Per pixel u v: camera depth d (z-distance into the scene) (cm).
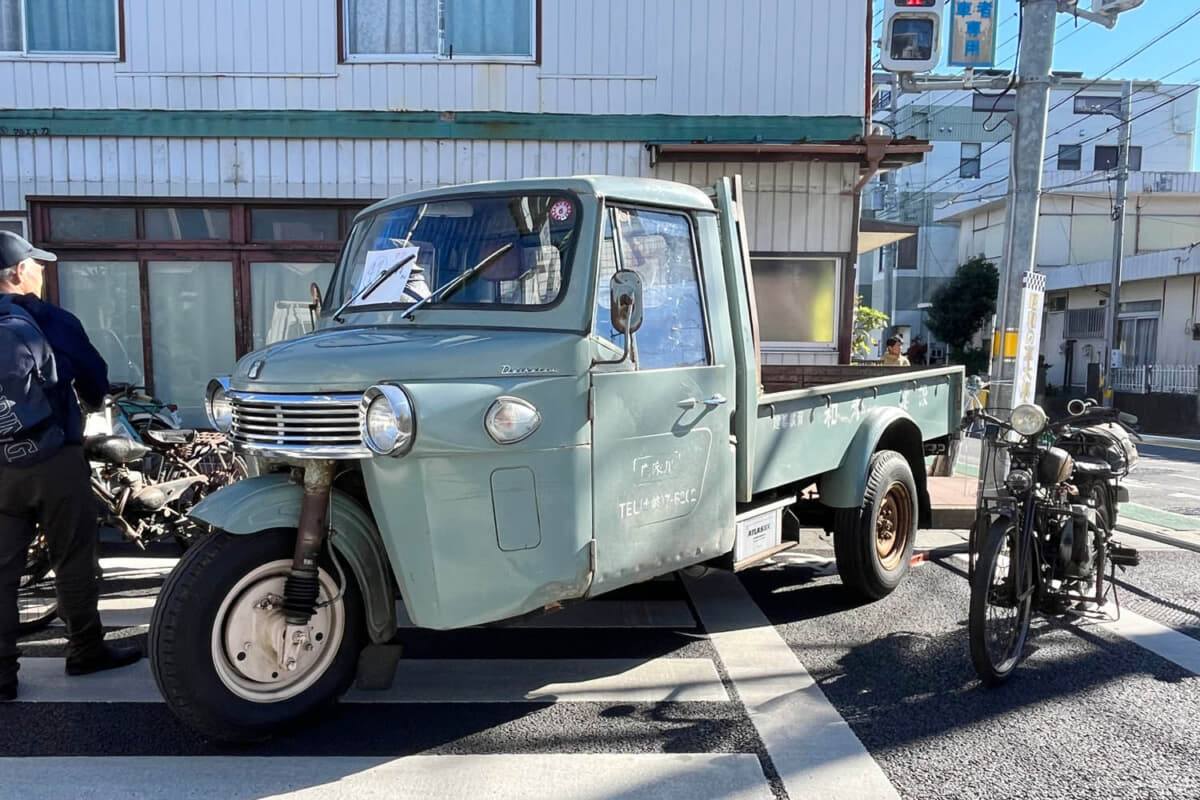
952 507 731
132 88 936
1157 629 482
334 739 344
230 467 593
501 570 332
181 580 316
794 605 525
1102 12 716
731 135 951
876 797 303
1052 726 360
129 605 515
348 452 314
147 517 529
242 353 964
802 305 980
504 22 952
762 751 336
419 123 943
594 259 362
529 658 435
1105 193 3059
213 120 931
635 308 342
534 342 346
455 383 323
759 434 448
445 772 318
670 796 303
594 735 349
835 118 953
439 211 408
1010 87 739
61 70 930
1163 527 769
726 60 950
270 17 934
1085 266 2695
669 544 398
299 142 943
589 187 372
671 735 349
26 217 938
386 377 319
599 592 365
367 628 358
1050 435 443
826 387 496
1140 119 3862
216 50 935
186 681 311
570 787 308
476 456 323
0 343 355
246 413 339
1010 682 407
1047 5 713
